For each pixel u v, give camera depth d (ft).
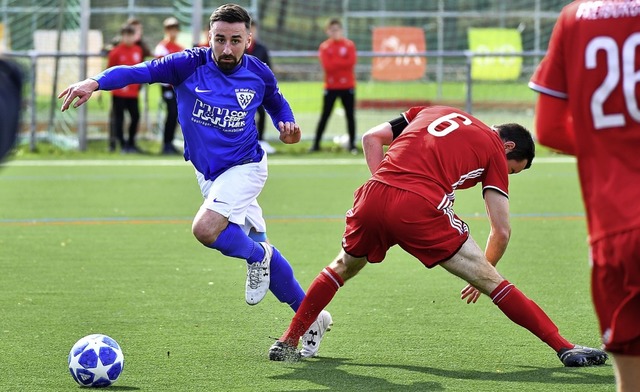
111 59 88.33
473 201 67.26
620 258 17.66
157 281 40.16
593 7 17.93
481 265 27.17
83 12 95.50
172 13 114.21
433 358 28.66
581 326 32.55
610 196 17.79
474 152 27.22
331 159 91.81
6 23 111.55
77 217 58.49
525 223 56.70
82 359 25.26
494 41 123.85
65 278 40.68
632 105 17.57
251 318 33.81
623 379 18.42
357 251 27.66
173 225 55.62
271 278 30.27
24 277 40.86
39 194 68.90
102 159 91.04
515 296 27.32
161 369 27.25
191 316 33.99
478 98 108.37
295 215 59.67
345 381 26.20
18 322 32.89
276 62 149.18
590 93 17.85
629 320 17.97
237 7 29.68
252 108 30.25
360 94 113.39
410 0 150.30
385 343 30.50
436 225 26.76
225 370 27.25
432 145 27.22
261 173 30.58
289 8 151.84
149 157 92.58
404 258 46.19
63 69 97.50
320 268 43.14
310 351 28.71
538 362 28.19
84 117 96.53
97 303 35.96
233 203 29.48
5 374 26.63
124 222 56.70
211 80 29.84
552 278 40.98
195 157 30.50
